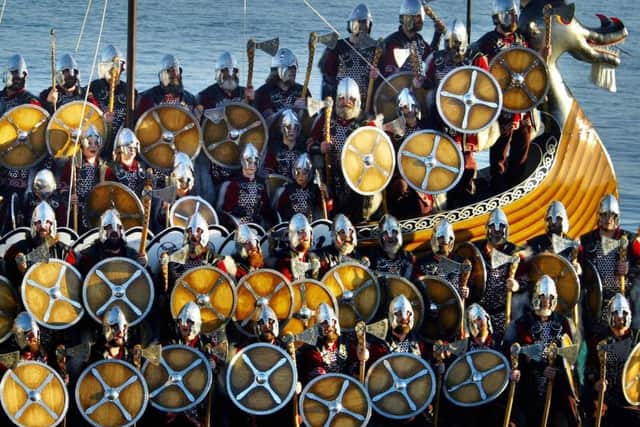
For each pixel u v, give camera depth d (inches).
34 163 800.3
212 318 737.0
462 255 781.9
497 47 826.2
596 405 769.6
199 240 735.1
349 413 737.6
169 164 799.7
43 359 724.0
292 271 751.1
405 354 746.8
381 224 768.3
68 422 737.0
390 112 830.5
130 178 778.8
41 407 714.8
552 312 765.3
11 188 804.6
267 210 793.6
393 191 803.4
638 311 794.2
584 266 795.4
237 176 800.9
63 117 801.6
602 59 879.1
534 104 821.9
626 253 788.6
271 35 1632.6
